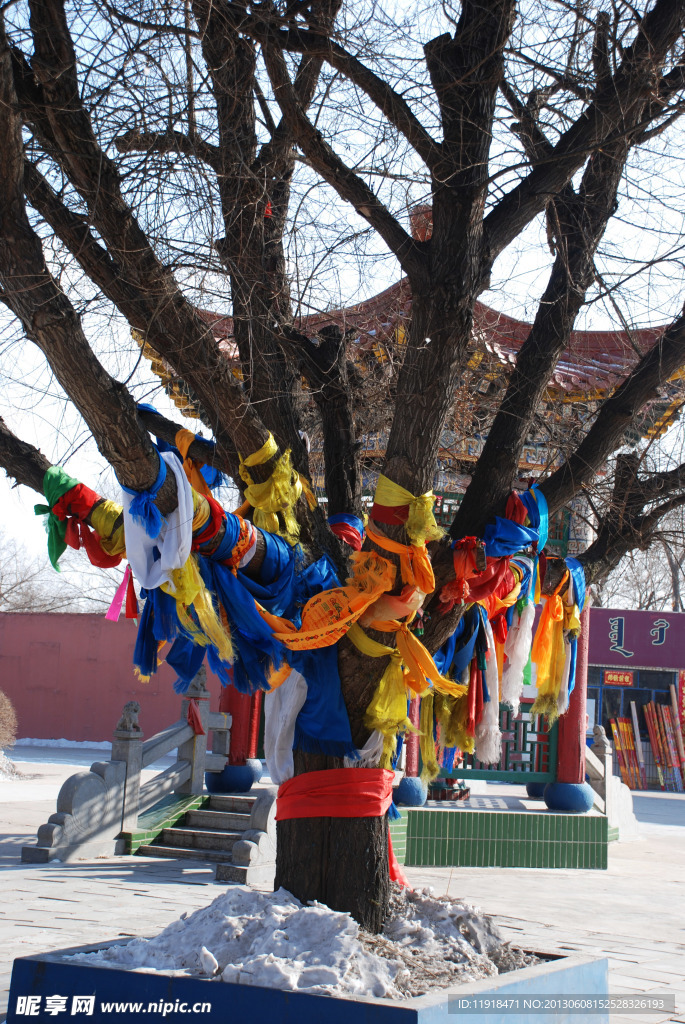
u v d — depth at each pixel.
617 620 27.73
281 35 5.10
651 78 5.18
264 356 5.02
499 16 4.95
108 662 29.89
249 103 5.27
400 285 6.10
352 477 5.53
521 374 5.06
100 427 3.70
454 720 5.24
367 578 4.17
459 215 4.54
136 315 4.42
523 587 5.27
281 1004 3.43
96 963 3.86
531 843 11.34
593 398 8.26
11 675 30.83
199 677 11.91
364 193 4.98
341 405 5.61
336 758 4.43
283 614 4.34
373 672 4.41
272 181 5.49
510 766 12.43
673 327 5.14
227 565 4.14
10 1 3.88
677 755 27.16
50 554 4.24
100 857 10.36
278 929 3.87
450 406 4.42
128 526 3.84
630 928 8.02
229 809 11.59
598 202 5.53
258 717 12.82
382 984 3.55
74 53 4.39
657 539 5.76
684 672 27.75
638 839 15.04
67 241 4.41
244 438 4.36
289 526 4.43
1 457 4.36
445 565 4.56
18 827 12.94
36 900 7.85
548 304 5.19
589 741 27.42
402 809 10.96
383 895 4.42
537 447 6.87
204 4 4.91
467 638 5.19
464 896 9.09
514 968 4.24
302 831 4.41
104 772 10.58
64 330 3.65
